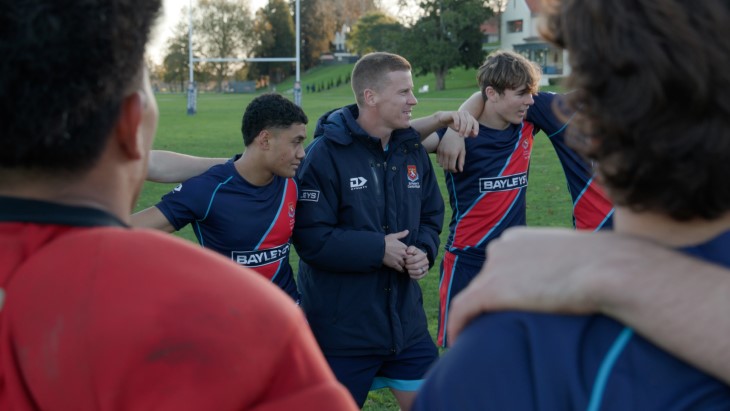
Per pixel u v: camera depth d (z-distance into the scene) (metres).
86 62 1.04
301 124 3.85
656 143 0.96
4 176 1.09
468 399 1.05
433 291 7.55
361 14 116.12
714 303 0.95
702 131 0.95
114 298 1.00
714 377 0.97
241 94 86.06
